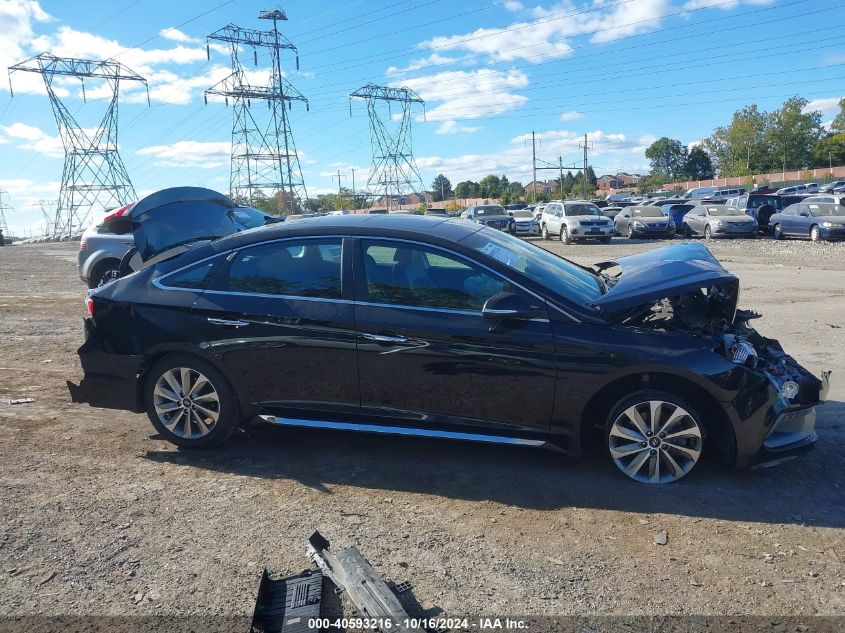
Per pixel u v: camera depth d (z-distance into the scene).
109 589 3.16
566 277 4.59
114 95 61.53
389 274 4.39
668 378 4.09
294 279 4.53
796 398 3.95
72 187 61.44
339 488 4.19
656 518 3.75
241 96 53.44
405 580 3.20
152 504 3.99
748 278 13.59
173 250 5.64
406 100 73.38
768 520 3.71
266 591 3.08
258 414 4.63
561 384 4.07
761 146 99.88
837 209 23.30
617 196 67.62
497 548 3.47
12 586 3.19
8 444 4.91
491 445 4.34
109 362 4.79
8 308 11.02
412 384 4.29
